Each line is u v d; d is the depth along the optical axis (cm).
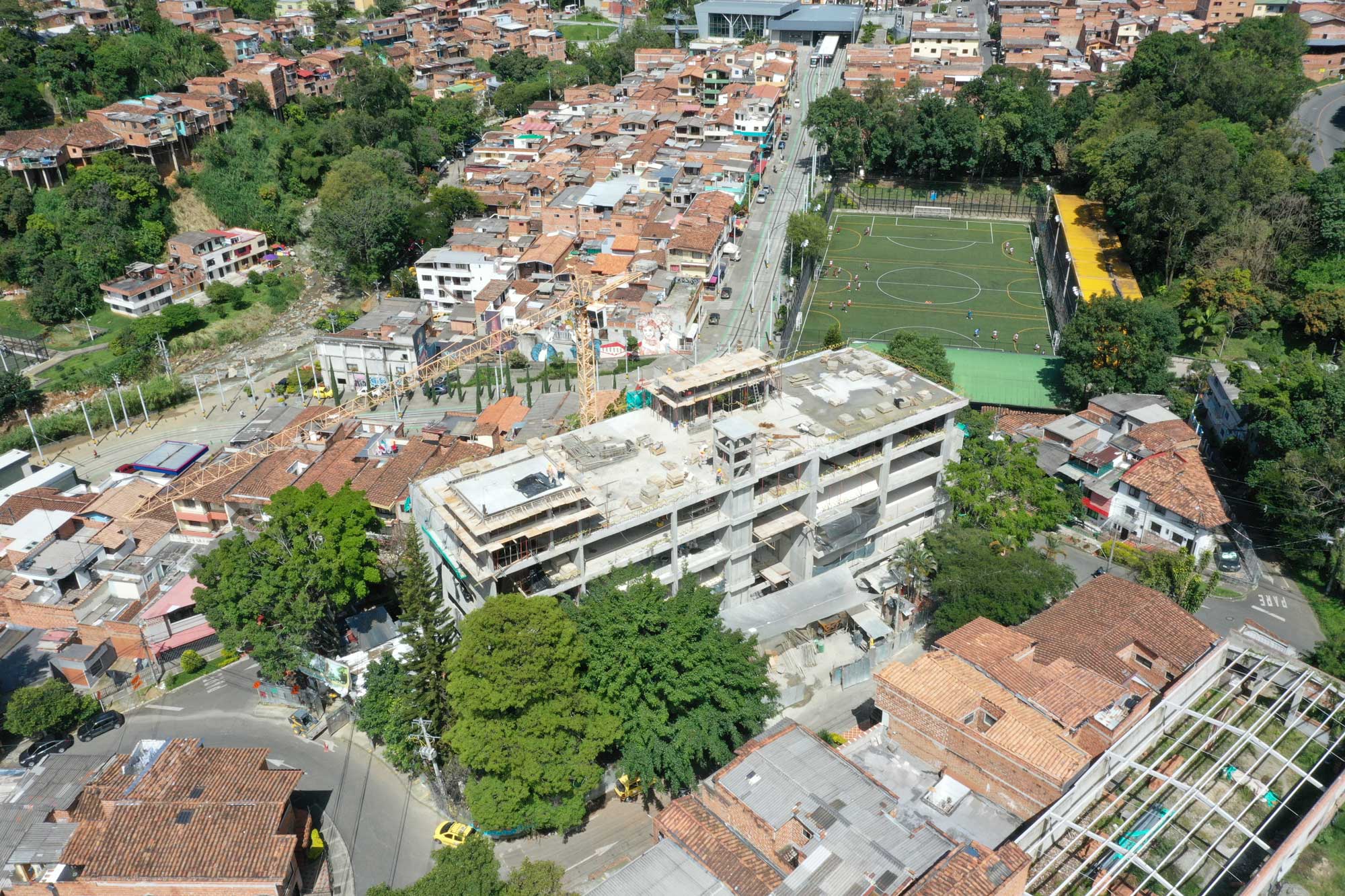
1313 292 17325
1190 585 11625
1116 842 8194
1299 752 9206
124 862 8375
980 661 9156
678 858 7731
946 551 11225
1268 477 12975
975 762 8412
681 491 10575
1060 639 9806
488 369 19750
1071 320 18450
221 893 8362
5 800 8981
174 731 10975
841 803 7975
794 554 11781
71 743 10838
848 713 10631
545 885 7638
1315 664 10725
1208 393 16288
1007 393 16550
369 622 11844
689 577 10162
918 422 11794
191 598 12312
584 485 10688
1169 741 9312
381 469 14200
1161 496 13038
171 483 14550
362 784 10206
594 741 9088
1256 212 19800
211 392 19812
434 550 10931
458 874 7625
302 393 19362
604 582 9969
